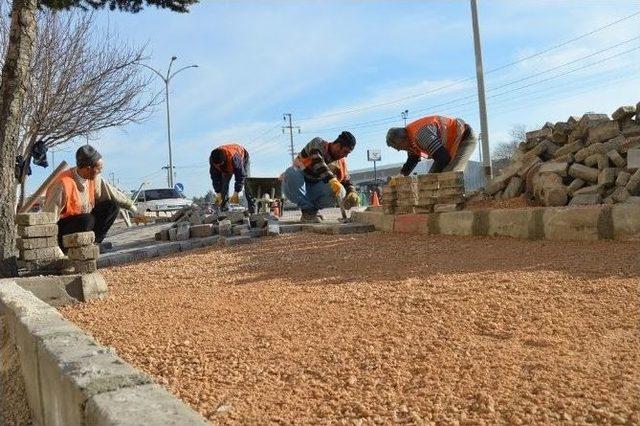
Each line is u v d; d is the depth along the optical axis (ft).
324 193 37.88
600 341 9.51
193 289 17.75
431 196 27.99
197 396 8.32
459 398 7.62
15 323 11.75
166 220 56.70
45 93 46.68
